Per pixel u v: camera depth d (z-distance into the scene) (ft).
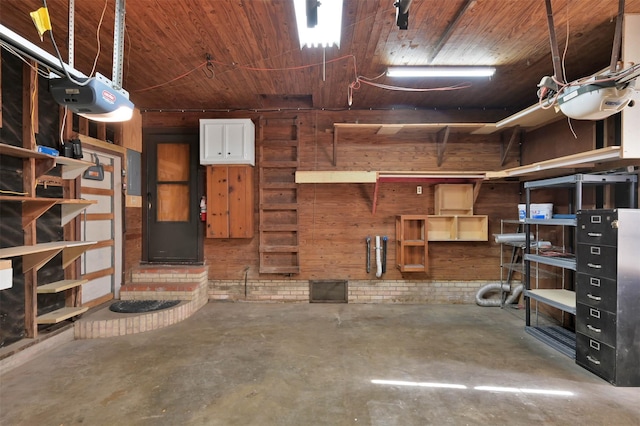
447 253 15.21
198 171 15.37
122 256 14.06
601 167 10.46
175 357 9.46
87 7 7.75
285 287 15.30
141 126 15.20
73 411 6.94
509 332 11.45
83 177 12.10
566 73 11.36
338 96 13.73
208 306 14.53
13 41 5.14
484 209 15.17
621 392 7.65
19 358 8.93
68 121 11.18
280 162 15.10
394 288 15.19
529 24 8.41
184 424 6.55
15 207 9.23
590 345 8.59
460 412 6.95
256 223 15.38
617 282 7.88
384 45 9.47
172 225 15.48
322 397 7.48
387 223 15.24
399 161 15.21
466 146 15.19
